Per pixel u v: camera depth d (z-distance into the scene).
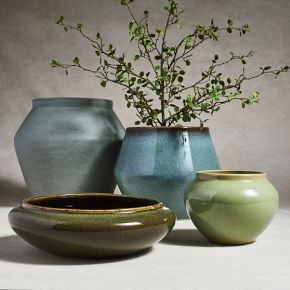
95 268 0.93
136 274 0.91
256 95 1.41
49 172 1.58
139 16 2.19
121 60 1.50
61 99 1.60
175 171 1.39
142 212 0.96
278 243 1.15
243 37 2.21
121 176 1.45
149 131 1.42
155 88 1.48
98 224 0.91
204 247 1.11
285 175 2.24
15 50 2.18
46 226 0.92
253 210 1.06
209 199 1.07
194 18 2.20
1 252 1.04
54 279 0.87
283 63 2.22
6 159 2.19
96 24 2.19
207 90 1.46
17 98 2.19
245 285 0.86
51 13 2.19
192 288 0.84
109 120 1.65
